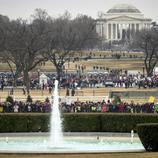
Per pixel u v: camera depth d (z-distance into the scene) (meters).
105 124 187.38
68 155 130.25
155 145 140.88
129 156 128.12
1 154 131.50
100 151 136.62
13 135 183.62
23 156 129.25
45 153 132.62
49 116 187.50
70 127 187.88
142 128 141.25
